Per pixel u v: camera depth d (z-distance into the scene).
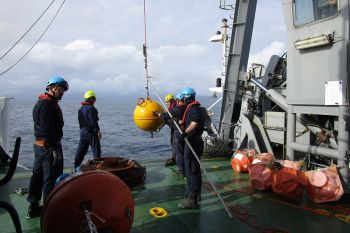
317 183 4.57
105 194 2.64
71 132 28.48
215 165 7.07
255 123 7.36
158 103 5.86
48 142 3.93
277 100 6.57
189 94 4.45
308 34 4.92
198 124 4.32
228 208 4.36
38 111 3.92
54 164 3.96
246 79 7.70
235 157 6.48
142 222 3.86
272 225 3.80
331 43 4.57
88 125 6.24
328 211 4.26
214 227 3.73
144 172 5.51
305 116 5.52
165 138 25.72
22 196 4.81
